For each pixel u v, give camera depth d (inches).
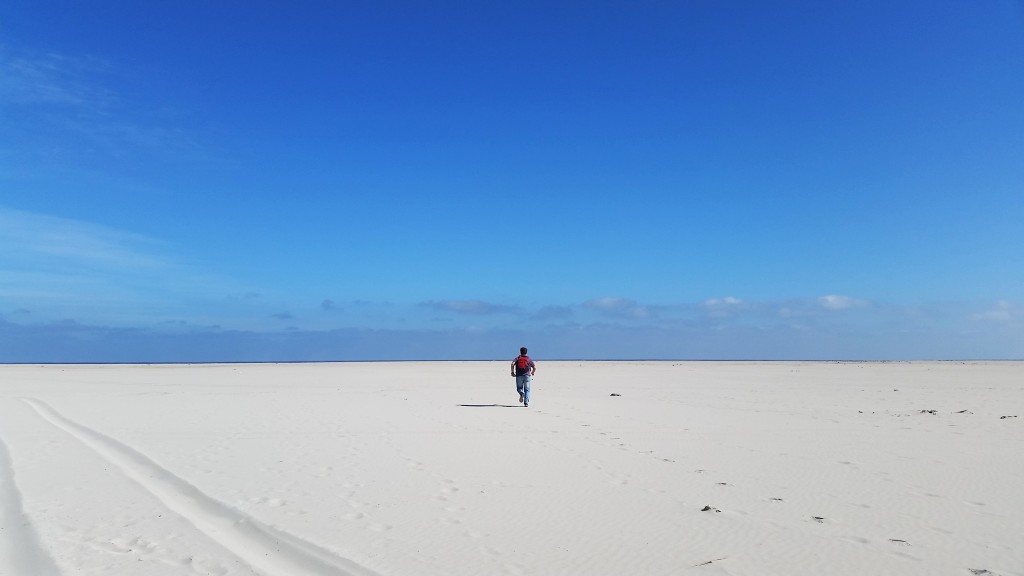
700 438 593.6
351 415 791.7
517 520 321.4
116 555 270.2
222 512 338.6
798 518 324.2
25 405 931.3
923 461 474.9
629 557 267.4
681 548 279.0
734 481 408.2
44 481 407.8
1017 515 327.6
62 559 264.2
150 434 617.9
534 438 593.6
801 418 760.3
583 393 1224.2
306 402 993.5
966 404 954.1
